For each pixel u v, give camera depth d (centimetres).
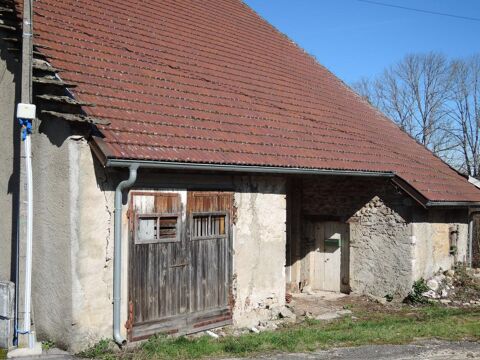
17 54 845
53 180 765
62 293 746
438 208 1360
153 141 818
